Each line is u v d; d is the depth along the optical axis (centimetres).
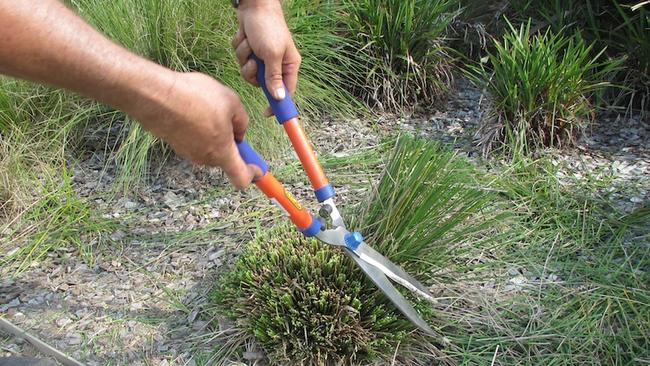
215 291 223
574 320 210
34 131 300
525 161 289
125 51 114
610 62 304
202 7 307
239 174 141
